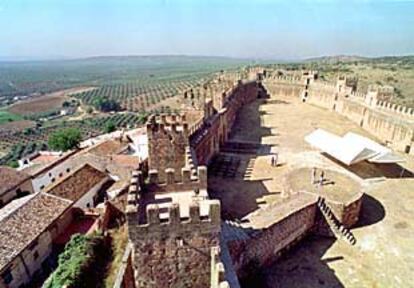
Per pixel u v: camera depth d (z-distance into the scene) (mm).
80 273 30031
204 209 18578
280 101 83062
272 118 68812
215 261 17609
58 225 40500
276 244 29266
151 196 21344
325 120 67250
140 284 18828
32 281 35500
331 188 35469
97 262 32469
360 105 63969
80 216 43719
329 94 74562
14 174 53938
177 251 18047
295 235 31188
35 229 37031
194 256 18281
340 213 32219
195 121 48438
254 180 42406
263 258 28453
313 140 48969
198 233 17781
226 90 62500
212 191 39562
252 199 37656
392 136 55031
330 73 133125
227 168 45938
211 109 51531
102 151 63594
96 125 193000
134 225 17297
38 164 64812
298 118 68562
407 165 47469
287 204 31828
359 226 33812
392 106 56875
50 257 38156
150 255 18031
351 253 30312
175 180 21609
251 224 28469
